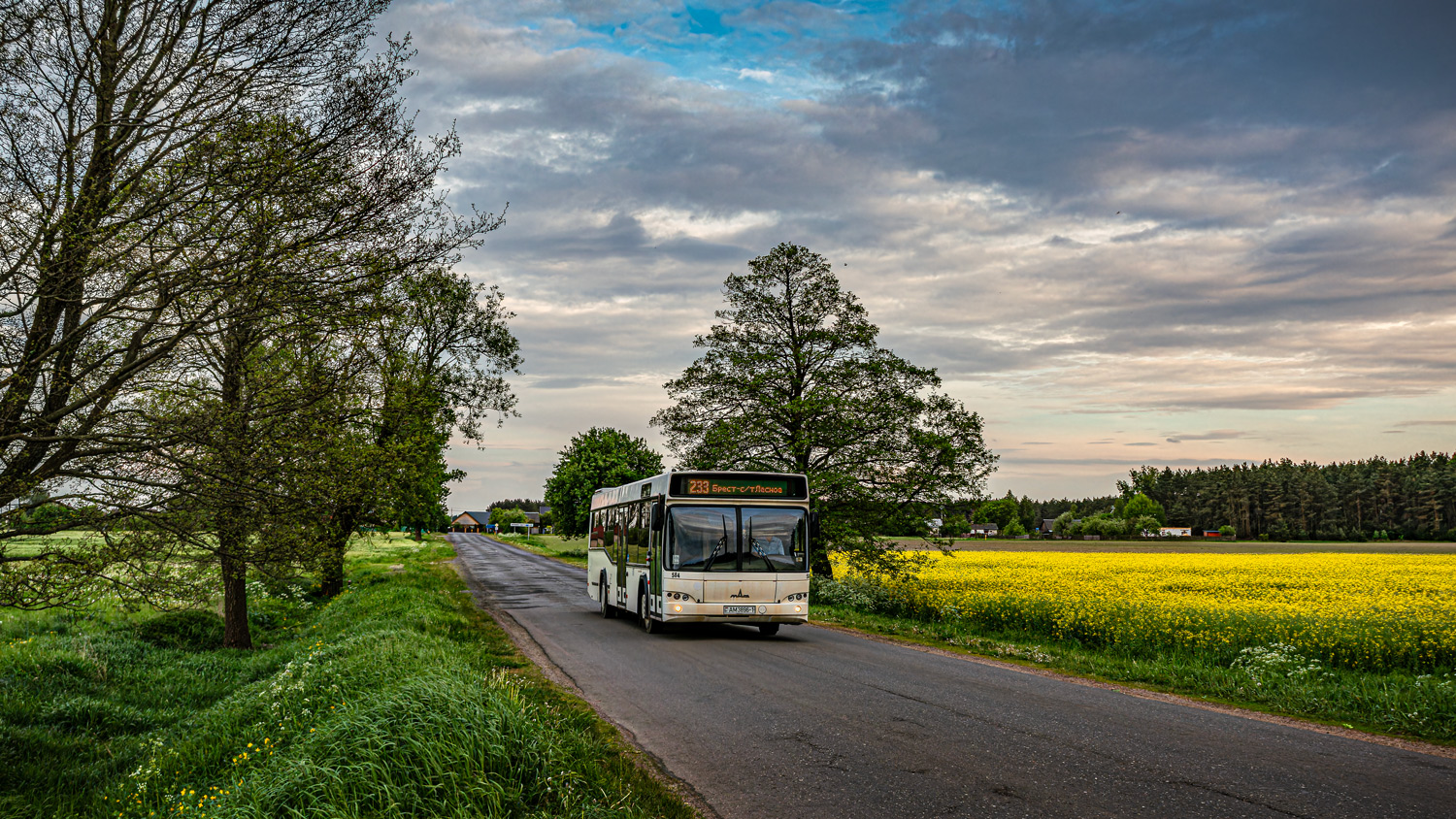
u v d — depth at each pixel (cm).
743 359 2892
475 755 534
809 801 580
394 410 1513
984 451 2781
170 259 780
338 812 469
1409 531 12731
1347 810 555
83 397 795
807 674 1148
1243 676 1130
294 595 2670
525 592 2966
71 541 838
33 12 764
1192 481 15925
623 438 6619
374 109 841
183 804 629
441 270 923
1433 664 1170
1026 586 2548
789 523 1648
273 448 903
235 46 827
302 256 816
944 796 589
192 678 1389
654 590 1683
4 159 746
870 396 2858
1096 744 738
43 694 1138
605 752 688
